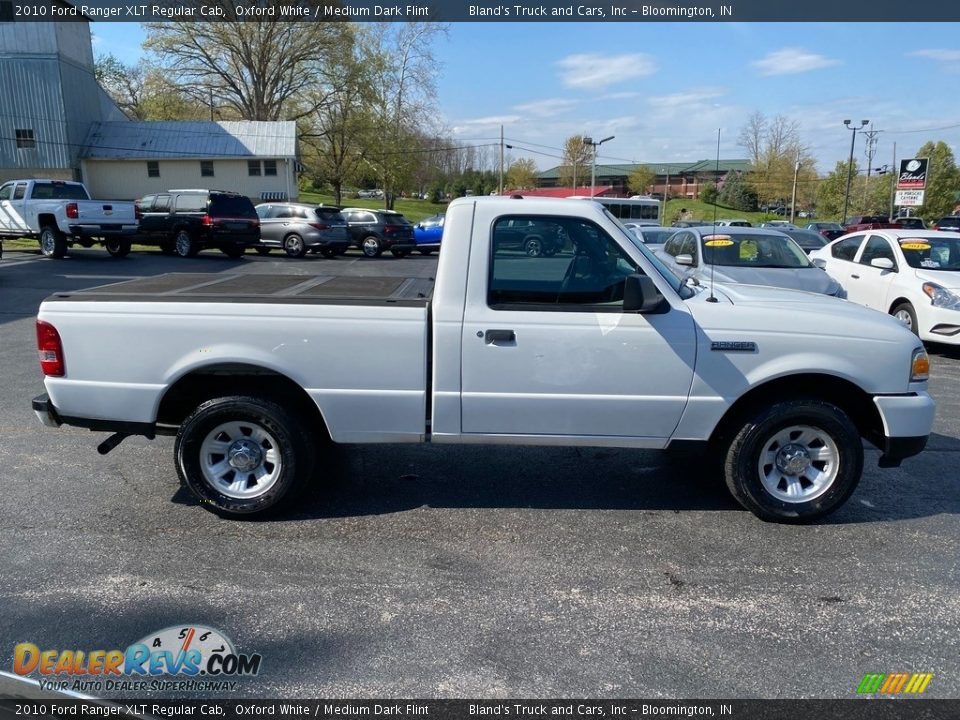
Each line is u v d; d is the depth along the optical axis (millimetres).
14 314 11461
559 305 4082
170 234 21984
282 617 3293
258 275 5539
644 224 21578
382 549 3971
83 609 3330
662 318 4074
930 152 58281
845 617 3359
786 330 4129
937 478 5172
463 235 4051
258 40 43875
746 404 4332
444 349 4070
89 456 5344
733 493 4383
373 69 45250
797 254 10211
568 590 3566
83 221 19047
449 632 3197
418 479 5000
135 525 4223
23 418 6258
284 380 4340
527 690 2822
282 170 37688
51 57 33750
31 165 34750
